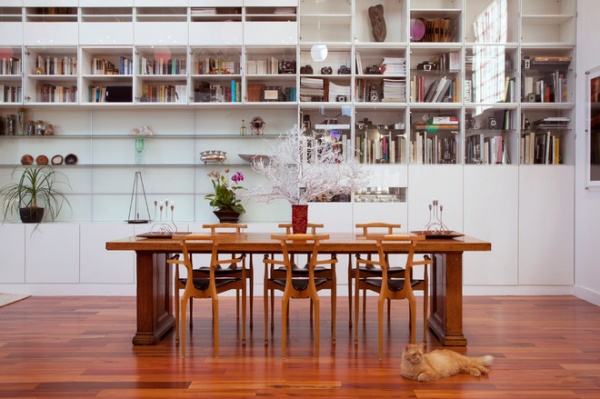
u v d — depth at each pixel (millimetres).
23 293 5516
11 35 5590
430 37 5648
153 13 5641
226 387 2848
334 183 4059
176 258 3967
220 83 5695
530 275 5508
